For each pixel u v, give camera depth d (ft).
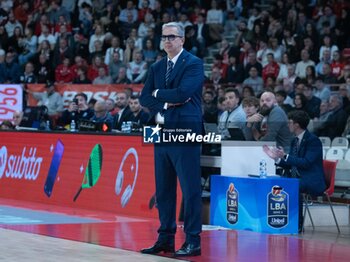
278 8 129.80
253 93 100.94
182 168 45.88
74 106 96.58
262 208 61.21
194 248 46.52
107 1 149.48
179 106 46.09
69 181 79.87
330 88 102.32
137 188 71.00
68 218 67.41
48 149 83.97
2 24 155.43
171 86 46.14
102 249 48.57
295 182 62.75
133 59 131.03
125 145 73.82
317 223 70.38
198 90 46.52
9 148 90.27
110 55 134.41
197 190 46.34
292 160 63.46
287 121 69.67
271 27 126.72
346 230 66.85
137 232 57.77
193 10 140.05
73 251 47.50
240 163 67.10
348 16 123.24
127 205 71.56
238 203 62.80
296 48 119.65
